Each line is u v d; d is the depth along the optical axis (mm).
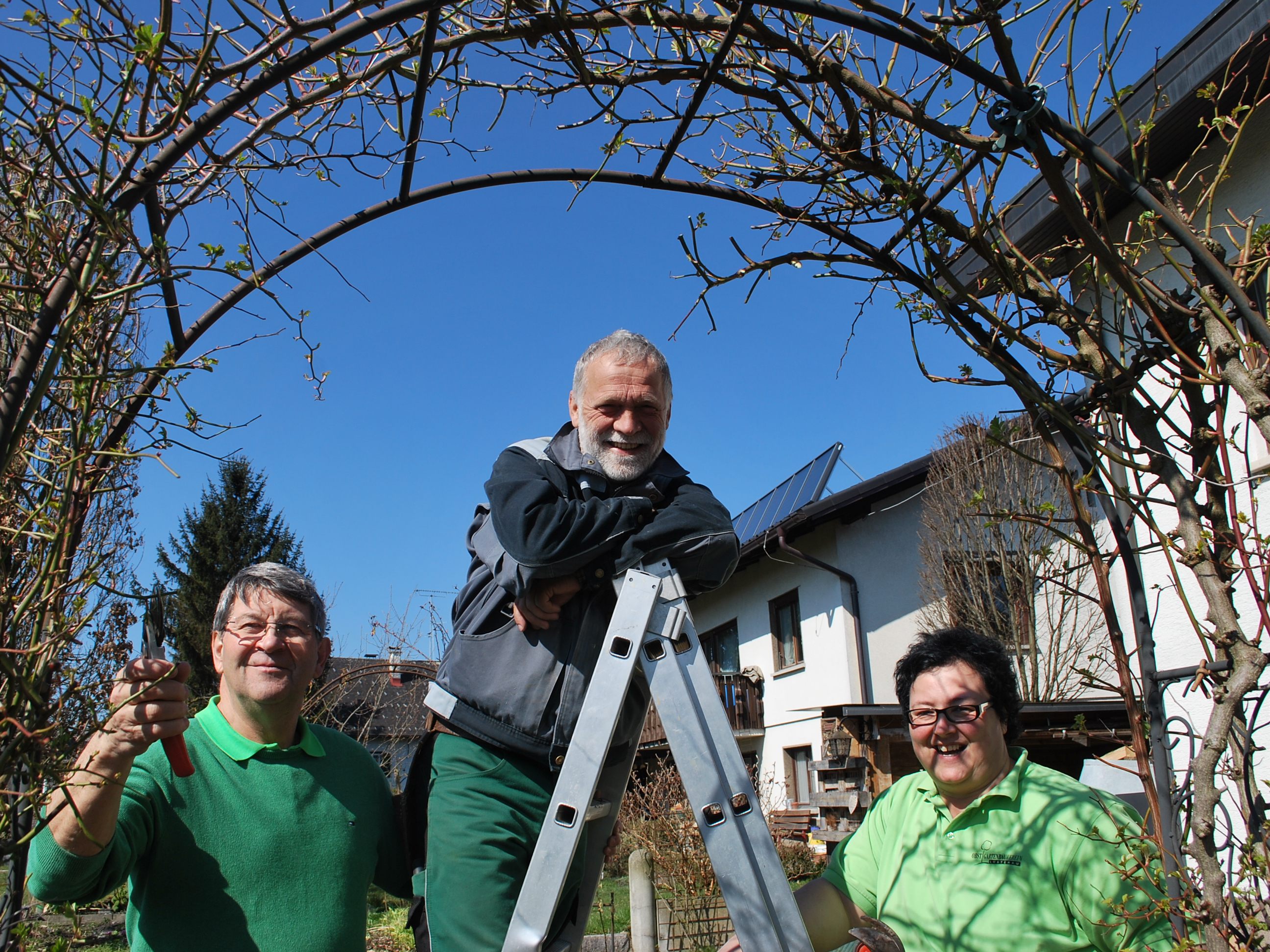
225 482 22125
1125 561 1747
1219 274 1635
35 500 1587
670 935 6664
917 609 13789
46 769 1395
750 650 17109
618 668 1734
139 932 2086
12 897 1710
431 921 1821
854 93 1976
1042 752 10047
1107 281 1881
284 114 1778
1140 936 1934
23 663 1448
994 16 1606
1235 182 4238
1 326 1495
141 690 1682
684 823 7059
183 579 20625
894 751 11578
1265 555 1581
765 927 1588
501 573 1901
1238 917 1510
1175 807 1628
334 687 8234
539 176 2168
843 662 13570
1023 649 11555
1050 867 2061
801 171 2125
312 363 2008
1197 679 1661
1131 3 1712
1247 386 1608
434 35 1761
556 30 1843
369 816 2342
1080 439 1850
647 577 1785
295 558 22312
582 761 1688
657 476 2002
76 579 1480
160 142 1535
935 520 12719
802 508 13406
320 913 2143
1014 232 3869
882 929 1829
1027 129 1671
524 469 1931
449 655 2025
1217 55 3715
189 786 2145
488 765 1898
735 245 2156
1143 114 3965
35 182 1446
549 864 1649
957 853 2189
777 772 15688
